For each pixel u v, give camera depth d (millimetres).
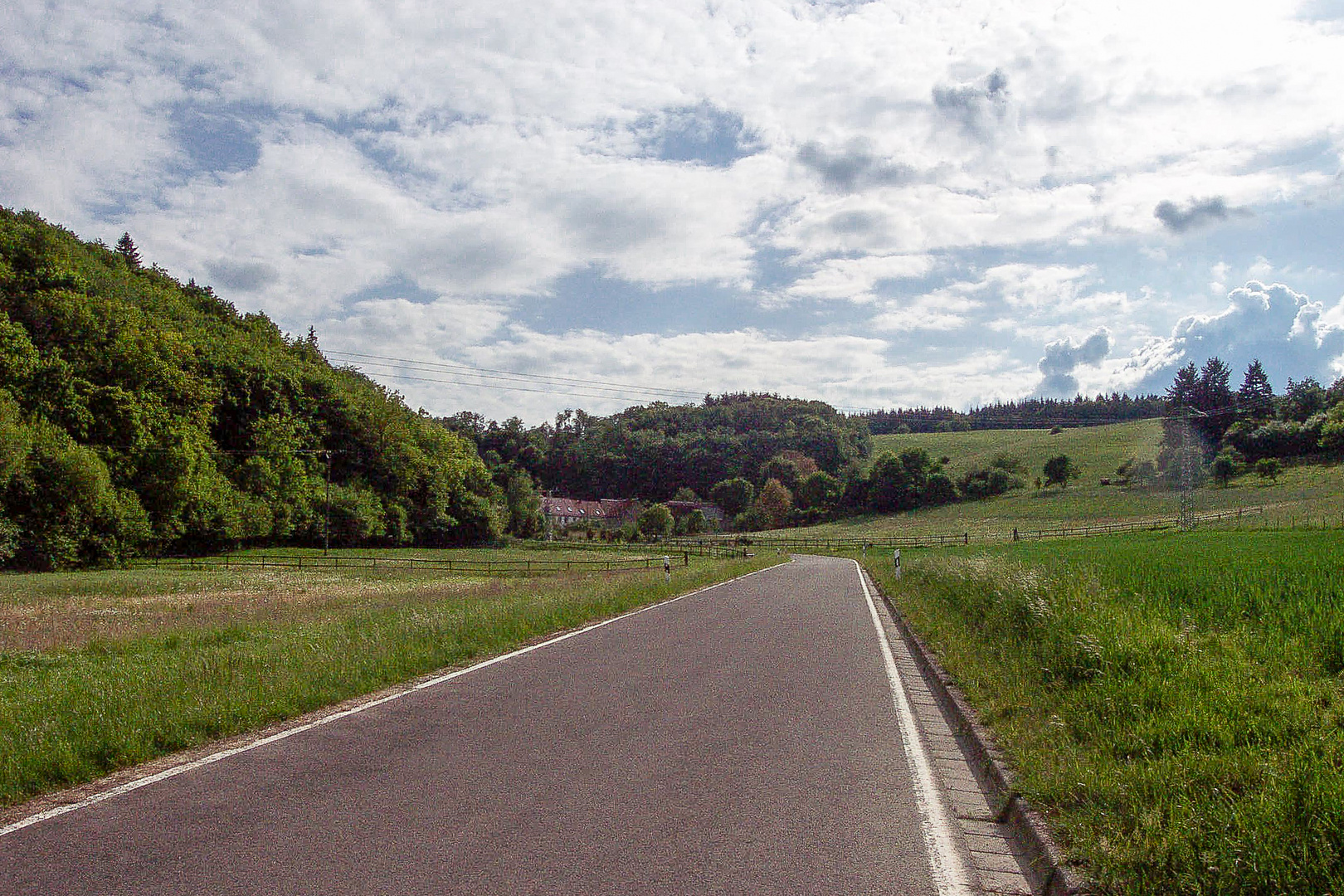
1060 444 135125
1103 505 92062
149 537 54188
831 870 4387
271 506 69562
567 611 16016
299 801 5398
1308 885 3723
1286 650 8258
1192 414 55500
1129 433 134750
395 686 9344
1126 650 8281
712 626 15289
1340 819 4090
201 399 64250
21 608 23688
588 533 104375
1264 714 6281
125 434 55562
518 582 29453
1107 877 3998
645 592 21062
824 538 90875
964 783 6020
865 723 7723
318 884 4109
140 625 17297
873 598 22391
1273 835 4098
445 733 7230
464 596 21719
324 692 8539
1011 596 12617
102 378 56719
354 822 5016
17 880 4152
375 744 6855
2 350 49000
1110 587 12891
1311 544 23828
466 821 5039
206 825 4973
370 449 83500
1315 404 94750
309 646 11328
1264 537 33750
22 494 46750
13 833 4848
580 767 6191
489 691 9047
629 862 4441
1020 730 6734
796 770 6207
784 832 4930
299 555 64875
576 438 156750
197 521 60500
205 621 17609
